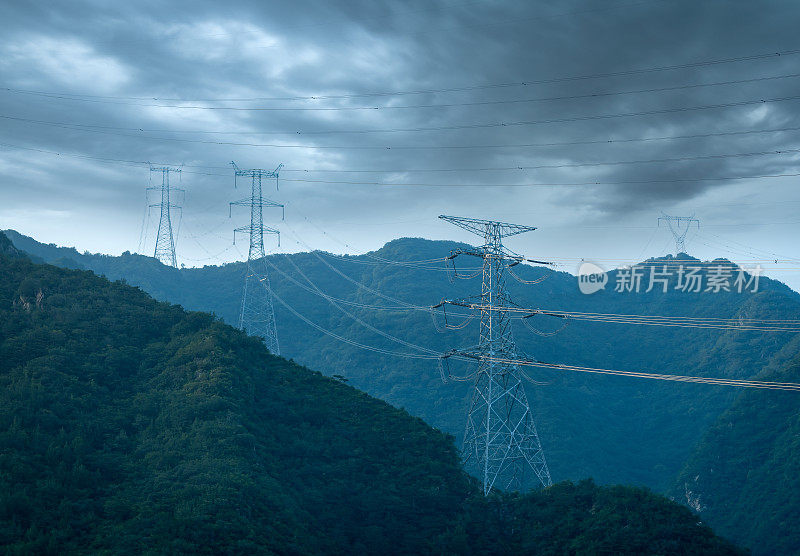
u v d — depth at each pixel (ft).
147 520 264.72
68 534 255.29
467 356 373.20
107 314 419.13
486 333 377.50
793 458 544.62
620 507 321.32
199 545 255.70
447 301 370.12
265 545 264.93
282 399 385.29
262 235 608.60
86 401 341.00
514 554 311.47
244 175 611.06
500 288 372.58
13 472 277.03
